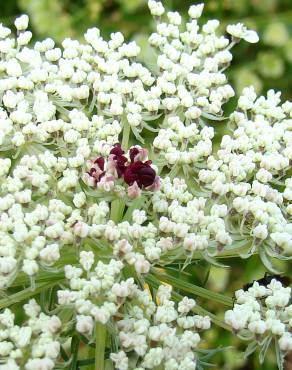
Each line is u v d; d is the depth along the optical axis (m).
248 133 0.15
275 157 0.15
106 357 0.14
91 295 0.13
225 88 0.16
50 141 0.15
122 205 0.14
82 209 0.14
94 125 0.15
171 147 0.15
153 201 0.14
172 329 0.13
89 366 0.15
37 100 0.15
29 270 0.13
